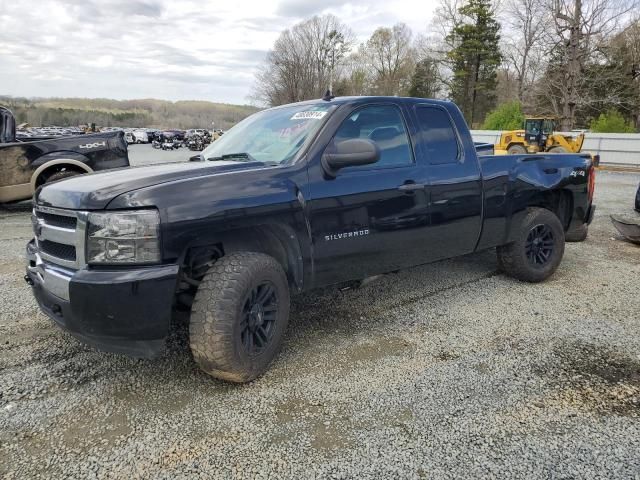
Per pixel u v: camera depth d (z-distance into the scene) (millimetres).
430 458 2312
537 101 37781
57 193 2799
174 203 2602
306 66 63438
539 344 3539
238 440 2447
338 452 2355
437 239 3955
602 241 7039
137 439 2453
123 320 2510
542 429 2537
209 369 2812
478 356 3354
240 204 2809
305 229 3137
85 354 3359
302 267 3197
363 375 3094
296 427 2553
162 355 3350
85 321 2541
